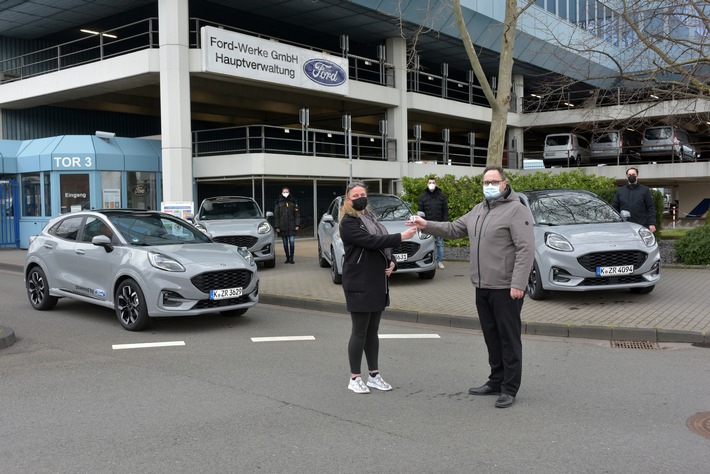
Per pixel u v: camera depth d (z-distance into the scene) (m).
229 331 8.06
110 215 8.98
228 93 23.77
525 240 4.85
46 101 23.48
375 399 5.18
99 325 8.48
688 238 12.75
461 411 4.86
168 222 9.24
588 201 10.30
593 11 24.80
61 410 4.93
